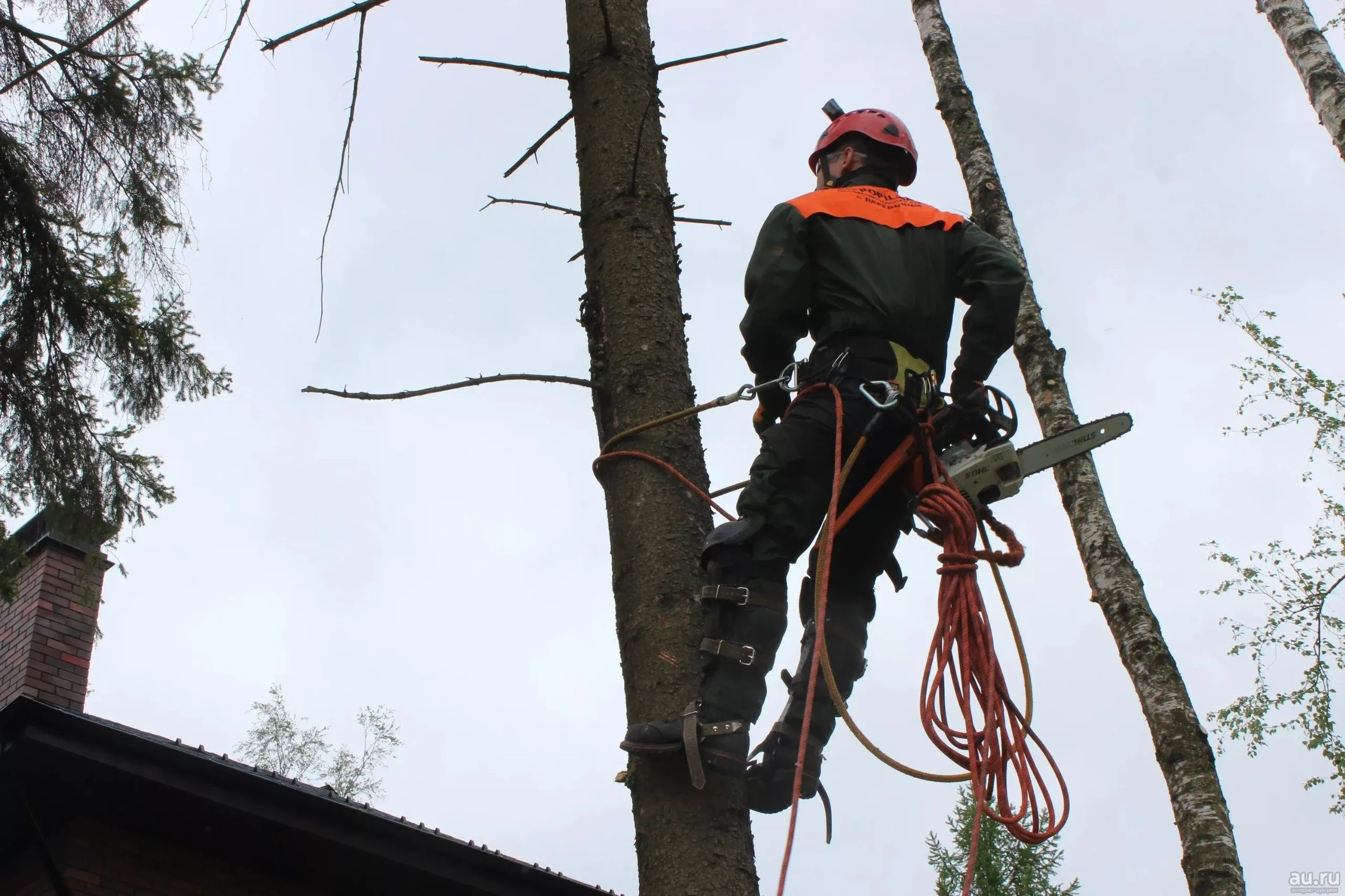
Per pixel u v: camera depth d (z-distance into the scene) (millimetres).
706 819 2635
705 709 2693
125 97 7562
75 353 7691
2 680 8570
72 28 7523
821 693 3047
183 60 7625
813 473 2902
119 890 6859
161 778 6664
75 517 7836
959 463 2959
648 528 2994
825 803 3125
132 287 7711
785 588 2859
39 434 7586
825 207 3189
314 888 7469
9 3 7488
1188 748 6465
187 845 7176
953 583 2748
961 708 2586
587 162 3582
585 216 3523
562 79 3801
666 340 3273
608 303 3334
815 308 3193
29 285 7480
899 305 3072
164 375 7848
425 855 7309
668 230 3484
